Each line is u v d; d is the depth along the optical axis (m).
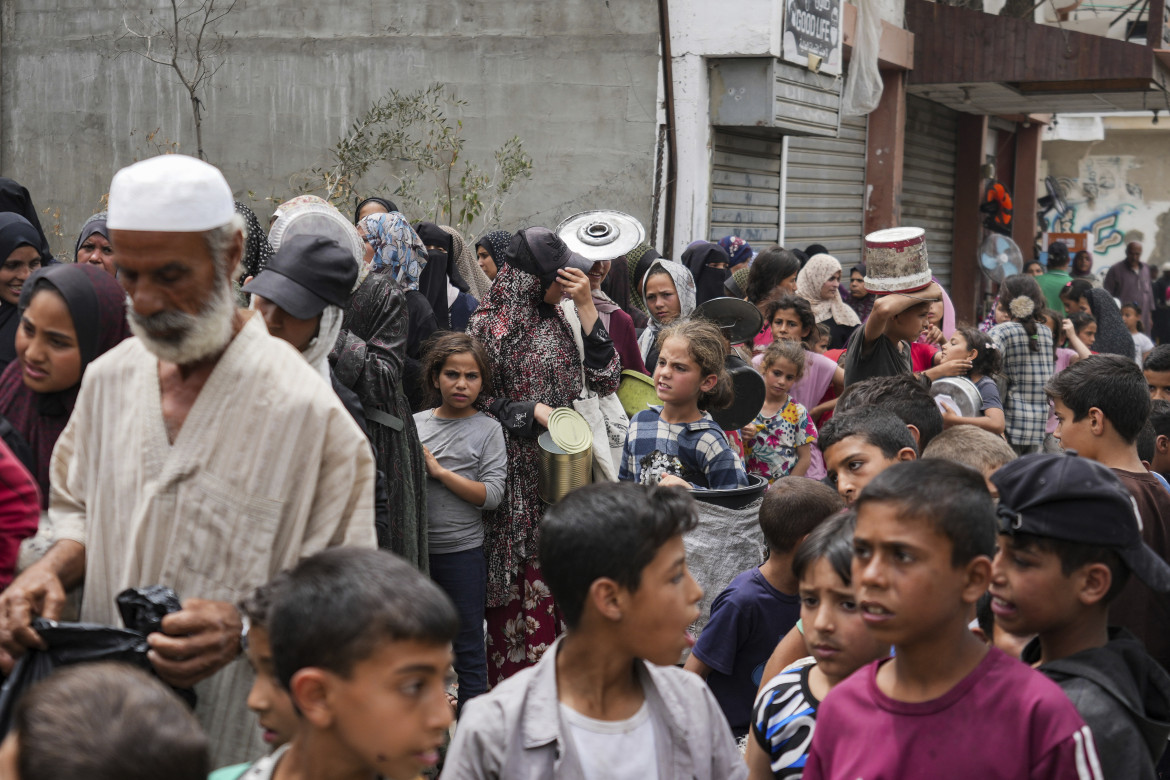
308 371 2.34
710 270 7.27
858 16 11.01
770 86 8.39
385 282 3.79
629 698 1.98
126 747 1.37
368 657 1.62
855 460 3.09
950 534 1.80
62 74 10.01
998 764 1.77
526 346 4.62
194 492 2.24
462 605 4.30
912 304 4.59
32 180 10.21
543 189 8.73
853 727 1.93
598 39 8.48
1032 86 13.98
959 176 16.66
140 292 2.12
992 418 5.59
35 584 2.20
